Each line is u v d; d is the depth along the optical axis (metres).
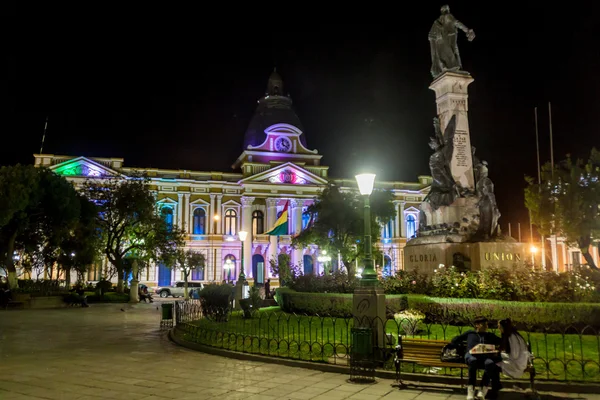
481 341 8.73
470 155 18.44
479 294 15.02
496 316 14.20
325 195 38.09
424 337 12.61
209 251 57.56
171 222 57.25
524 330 13.98
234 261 58.31
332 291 20.25
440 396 8.60
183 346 14.20
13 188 30.20
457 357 8.95
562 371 9.59
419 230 19.28
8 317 23.89
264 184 58.84
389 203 39.91
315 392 8.88
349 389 9.08
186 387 9.30
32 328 19.25
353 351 10.12
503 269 15.72
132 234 42.25
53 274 50.00
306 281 21.59
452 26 19.31
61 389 9.16
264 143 61.56
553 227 33.50
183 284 50.81
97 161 54.78
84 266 38.81
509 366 8.34
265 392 8.91
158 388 9.23
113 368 11.10
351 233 36.75
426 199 18.97
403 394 8.72
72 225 35.53
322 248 37.56
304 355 11.65
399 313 15.76
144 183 46.12
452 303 14.74
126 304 34.22
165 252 42.84
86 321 22.02
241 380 9.83
